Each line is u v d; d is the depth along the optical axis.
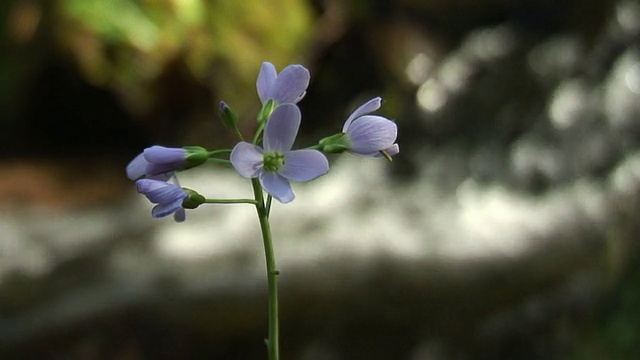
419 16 1.19
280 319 0.75
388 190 0.96
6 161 0.95
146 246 0.75
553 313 0.85
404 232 0.83
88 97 0.99
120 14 0.95
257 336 0.75
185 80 0.97
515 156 1.03
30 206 0.82
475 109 1.10
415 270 0.79
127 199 0.84
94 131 1.02
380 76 1.14
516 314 0.84
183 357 0.73
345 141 0.41
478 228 0.86
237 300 0.73
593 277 0.88
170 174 0.41
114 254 0.74
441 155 1.05
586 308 0.87
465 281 0.80
